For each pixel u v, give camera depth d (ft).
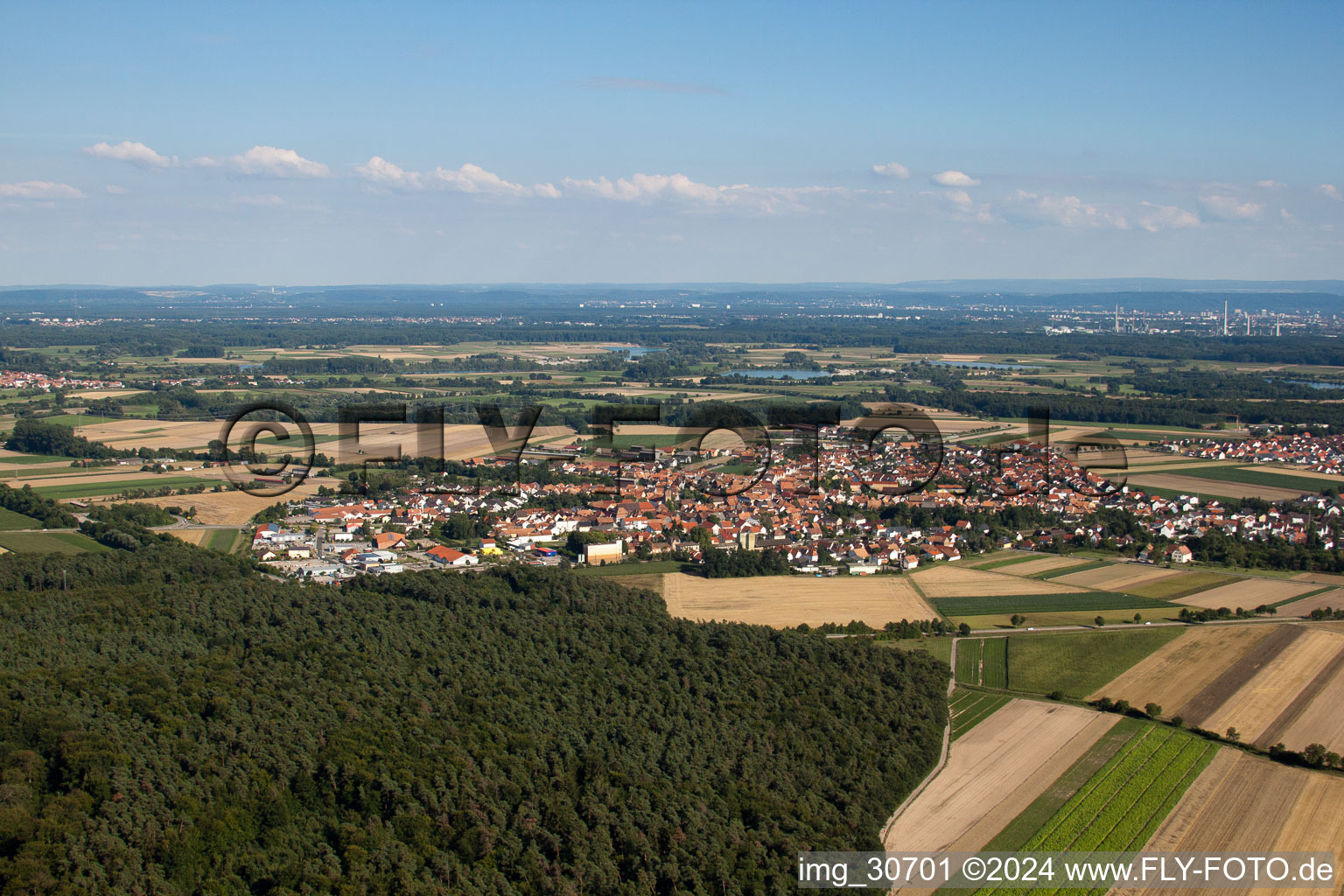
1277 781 515.09
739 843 434.71
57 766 421.59
